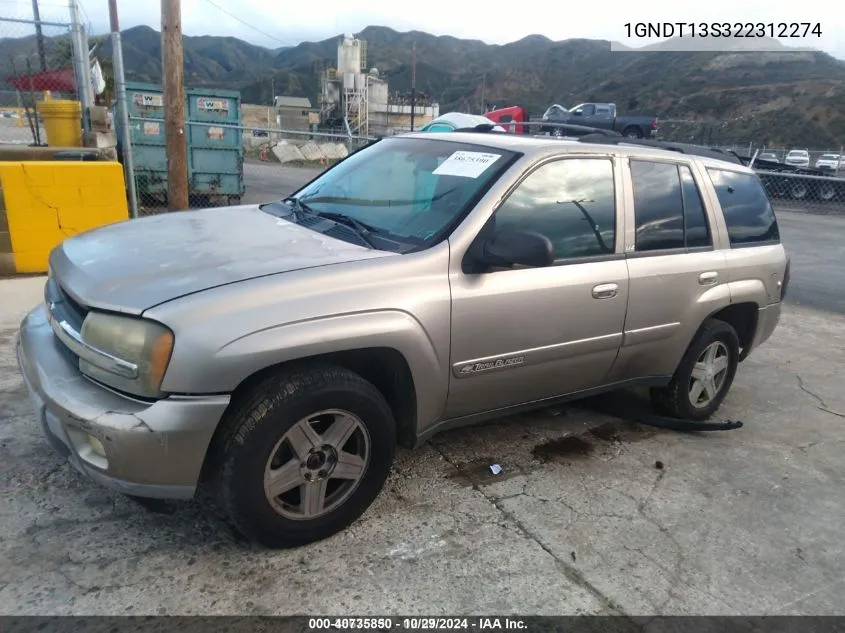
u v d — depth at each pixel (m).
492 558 2.92
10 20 9.52
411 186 3.56
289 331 2.58
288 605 2.54
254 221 3.51
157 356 2.41
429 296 2.96
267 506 2.67
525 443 4.05
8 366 4.49
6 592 2.49
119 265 2.80
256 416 2.56
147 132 11.51
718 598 2.80
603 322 3.65
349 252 2.98
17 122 13.91
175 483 2.52
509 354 3.30
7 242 6.65
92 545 2.78
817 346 6.71
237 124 12.70
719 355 4.57
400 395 3.12
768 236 4.86
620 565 2.95
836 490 3.80
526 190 3.37
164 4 7.65
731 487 3.74
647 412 4.60
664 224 4.02
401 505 3.26
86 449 2.55
